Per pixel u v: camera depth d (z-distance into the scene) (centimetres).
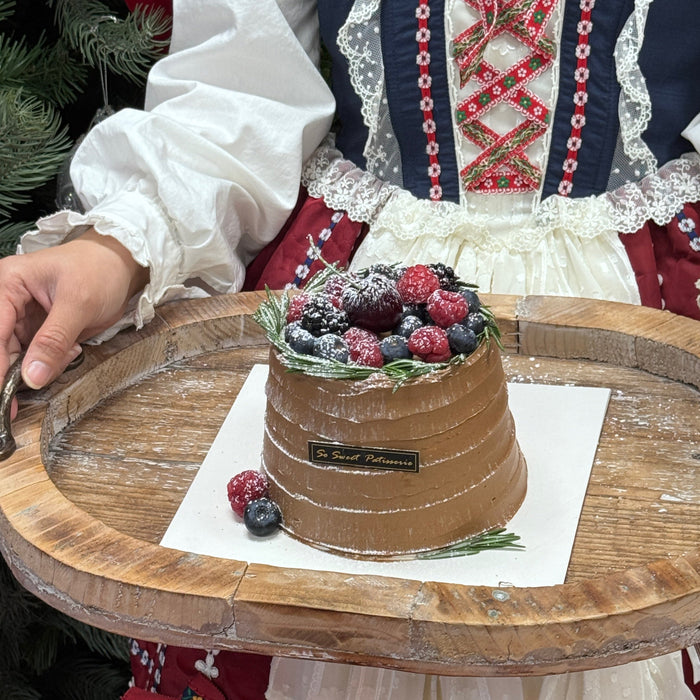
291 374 77
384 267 84
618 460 87
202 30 118
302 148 118
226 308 108
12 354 96
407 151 115
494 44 108
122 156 112
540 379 100
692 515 80
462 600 67
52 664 153
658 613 66
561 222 110
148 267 104
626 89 107
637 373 100
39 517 77
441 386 74
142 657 111
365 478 76
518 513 82
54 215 102
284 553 78
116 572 70
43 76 129
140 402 98
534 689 91
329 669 92
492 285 113
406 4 109
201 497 84
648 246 112
